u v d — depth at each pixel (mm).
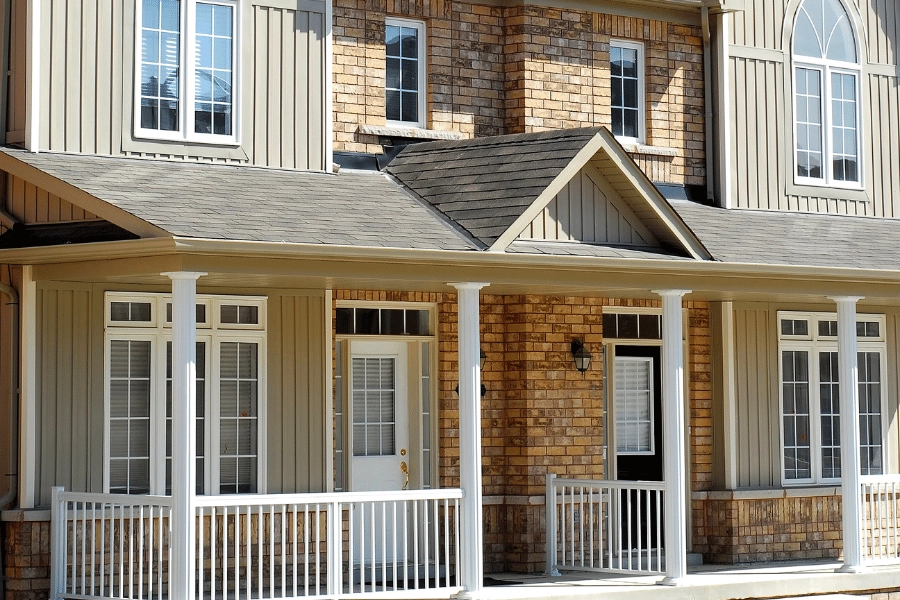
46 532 15195
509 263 15438
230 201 15133
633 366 20141
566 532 18781
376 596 15094
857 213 21891
